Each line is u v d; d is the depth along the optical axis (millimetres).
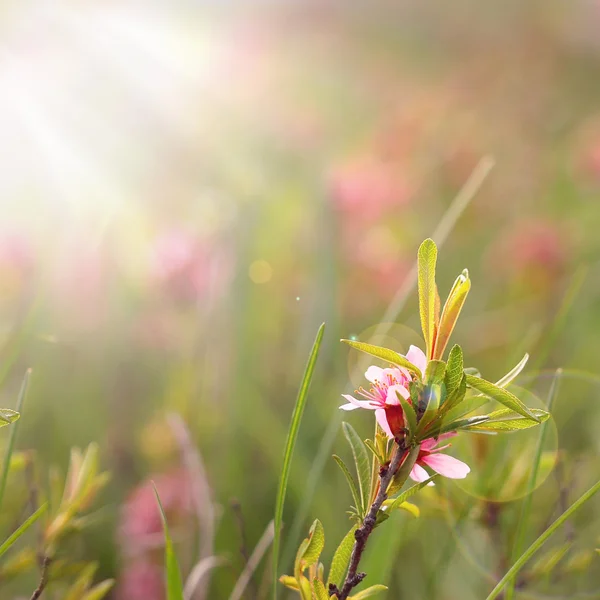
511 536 616
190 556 732
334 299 1049
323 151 1951
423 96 2322
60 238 1131
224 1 2447
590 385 1008
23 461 583
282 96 2146
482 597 685
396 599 719
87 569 586
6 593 651
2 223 1204
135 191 1575
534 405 652
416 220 1583
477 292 1402
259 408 970
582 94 2520
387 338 1073
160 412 942
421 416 475
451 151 1706
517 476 598
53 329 1064
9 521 674
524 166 1914
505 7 2834
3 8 1929
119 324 1111
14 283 951
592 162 1627
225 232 1113
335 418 683
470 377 470
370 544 653
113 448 953
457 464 480
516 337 1135
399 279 1261
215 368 986
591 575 652
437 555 715
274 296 1248
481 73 2477
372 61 2658
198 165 1715
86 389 1055
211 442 899
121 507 839
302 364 1051
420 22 2891
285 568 635
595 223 1599
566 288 1244
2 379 646
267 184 1643
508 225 1613
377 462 492
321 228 1241
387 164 1677
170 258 1018
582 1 2719
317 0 2734
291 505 839
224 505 811
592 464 753
